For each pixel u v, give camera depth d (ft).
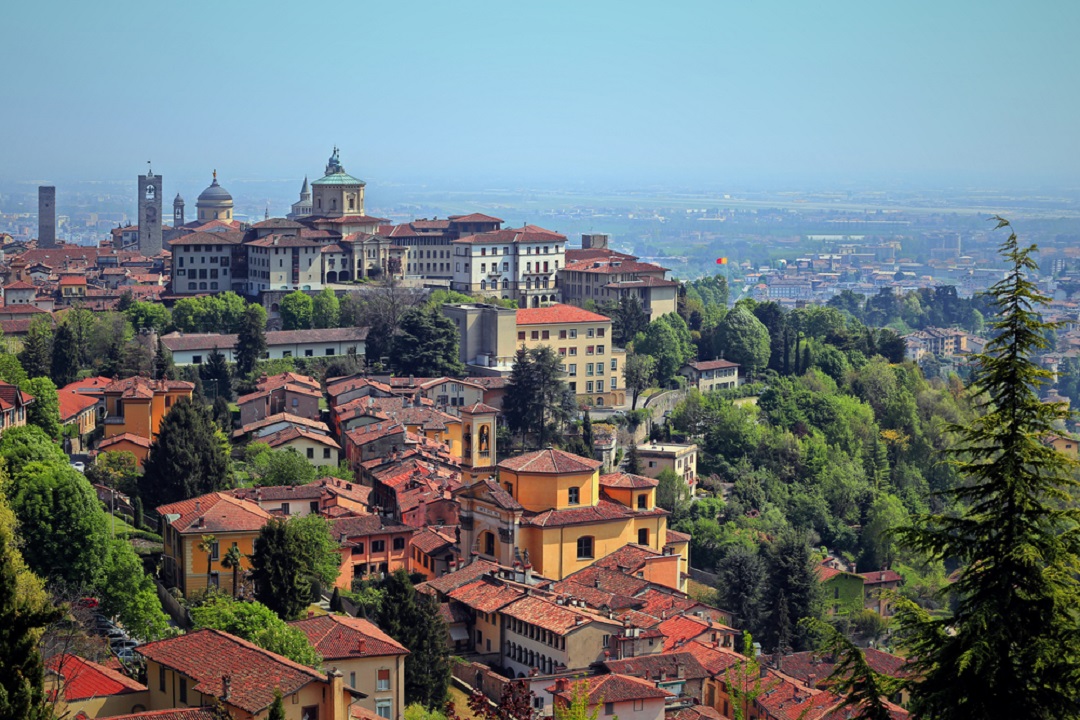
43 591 572.51
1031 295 233.55
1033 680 219.61
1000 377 233.55
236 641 513.45
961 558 234.79
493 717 266.77
